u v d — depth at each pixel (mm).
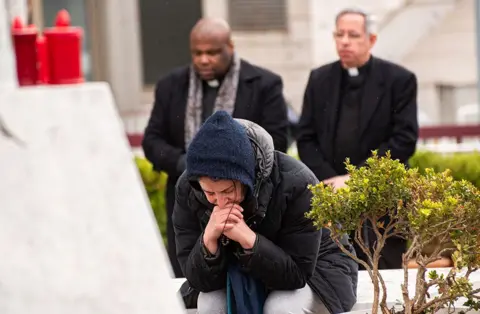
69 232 4957
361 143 12188
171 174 12500
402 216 7523
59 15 5848
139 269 4977
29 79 5758
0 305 4883
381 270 10523
